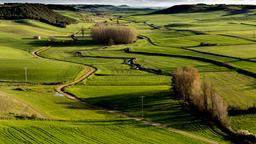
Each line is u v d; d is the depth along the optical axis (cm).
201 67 14112
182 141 6562
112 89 10888
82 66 14450
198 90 8806
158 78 12538
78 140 5938
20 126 6222
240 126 7656
